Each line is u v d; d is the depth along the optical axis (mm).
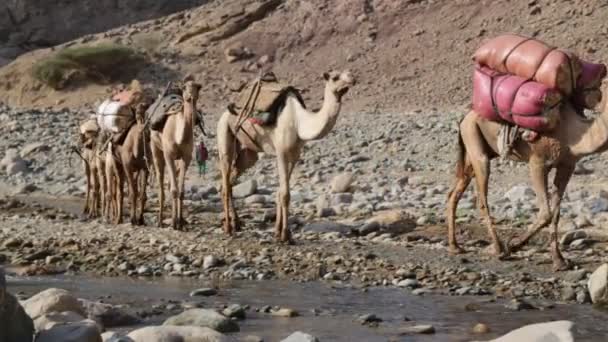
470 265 15242
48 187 28141
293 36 48969
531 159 14695
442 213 20422
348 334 11031
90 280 14617
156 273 15125
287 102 16781
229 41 49594
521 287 13727
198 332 9406
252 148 17531
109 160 20672
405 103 41125
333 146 31438
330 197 22594
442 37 45781
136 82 20469
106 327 11289
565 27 43406
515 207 20500
